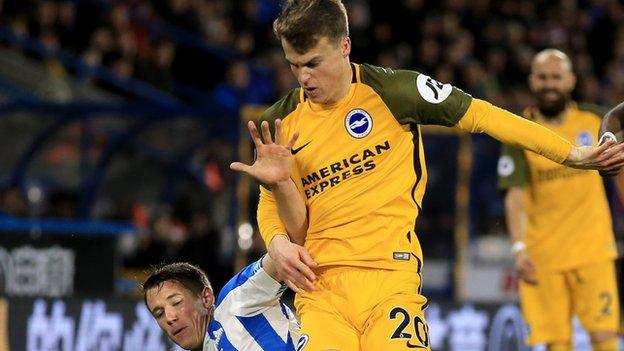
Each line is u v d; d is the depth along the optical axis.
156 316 12.14
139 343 22.36
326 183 11.94
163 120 26.52
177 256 27.38
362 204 11.84
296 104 12.12
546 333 19.61
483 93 36.47
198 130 28.64
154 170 30.59
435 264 27.83
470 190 27.62
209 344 12.44
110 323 22.36
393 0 38.53
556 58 18.91
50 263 24.41
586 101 38.44
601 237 19.33
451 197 27.64
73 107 26.64
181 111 26.45
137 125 26.56
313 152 11.93
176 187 28.98
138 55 34.78
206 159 29.42
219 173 29.31
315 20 11.32
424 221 27.78
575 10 43.25
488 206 27.91
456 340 23.77
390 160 11.88
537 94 19.03
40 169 29.16
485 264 27.95
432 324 23.72
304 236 12.15
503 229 28.11
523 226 19.25
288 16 11.41
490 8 41.47
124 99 34.34
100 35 34.06
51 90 33.41
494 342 23.88
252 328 12.30
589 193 19.22
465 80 36.91
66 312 22.20
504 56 39.22
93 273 24.83
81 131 28.11
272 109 12.27
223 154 29.27
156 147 28.75
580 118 19.12
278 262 11.77
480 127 11.59
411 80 11.78
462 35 39.22
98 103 26.62
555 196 19.14
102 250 24.97
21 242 24.16
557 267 19.34
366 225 11.86
